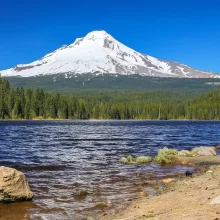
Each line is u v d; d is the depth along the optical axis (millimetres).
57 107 183250
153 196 15539
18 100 169125
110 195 16234
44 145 41844
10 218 12656
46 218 12664
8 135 59438
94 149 37812
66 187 17938
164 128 92000
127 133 68625
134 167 25562
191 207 12305
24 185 15453
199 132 74688
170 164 27875
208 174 21375
